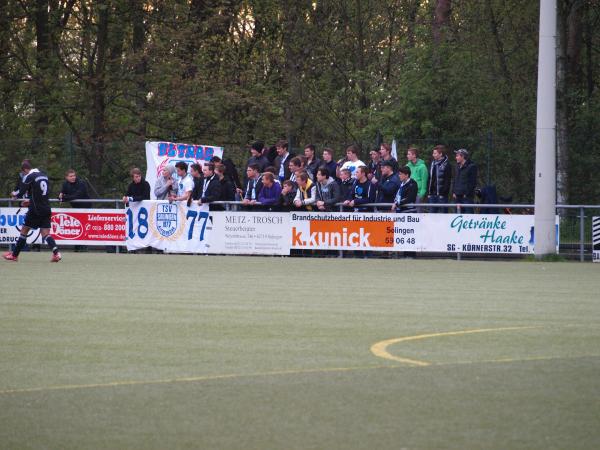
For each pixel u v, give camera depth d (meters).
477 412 16.56
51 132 93.06
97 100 89.00
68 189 61.56
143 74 90.25
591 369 20.20
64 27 89.50
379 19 105.19
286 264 48.84
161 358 21.77
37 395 18.12
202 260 51.75
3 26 88.50
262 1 99.69
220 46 97.44
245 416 16.39
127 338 24.67
